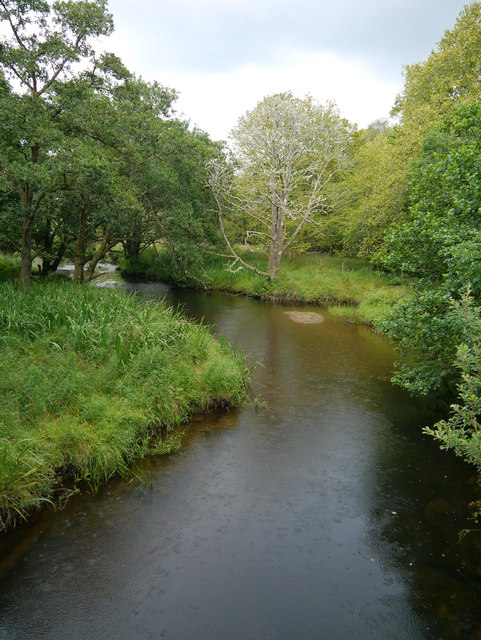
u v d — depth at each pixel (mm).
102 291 12344
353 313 17109
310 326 15555
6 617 3773
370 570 4387
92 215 16391
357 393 9227
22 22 11648
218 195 22938
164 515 5145
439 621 3807
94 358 7762
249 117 20297
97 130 12719
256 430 7406
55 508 5172
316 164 21094
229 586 4152
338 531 4965
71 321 8266
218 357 9188
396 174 17219
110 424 6160
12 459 4973
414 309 7000
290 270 23828
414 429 7574
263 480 5953
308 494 5664
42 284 13672
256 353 12125
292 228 26359
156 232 21375
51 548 4559
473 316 4602
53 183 10938
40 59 11945
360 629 3723
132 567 4348
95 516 5078
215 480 5914
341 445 6977
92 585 4121
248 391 9211
